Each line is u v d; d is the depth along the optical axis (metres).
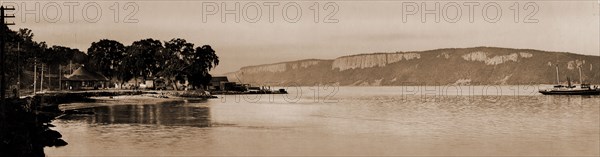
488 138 42.22
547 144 38.41
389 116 70.94
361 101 133.50
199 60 169.25
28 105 54.62
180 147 37.47
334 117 68.81
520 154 33.88
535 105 103.75
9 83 100.38
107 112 75.19
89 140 41.06
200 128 51.22
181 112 77.75
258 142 40.28
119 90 151.12
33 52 131.25
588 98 138.25
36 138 35.38
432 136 43.91
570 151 35.00
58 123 55.78
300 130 49.56
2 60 37.97
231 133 46.69
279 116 70.25
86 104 96.81
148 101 114.12
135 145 38.19
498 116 70.12
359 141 40.78
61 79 144.12
